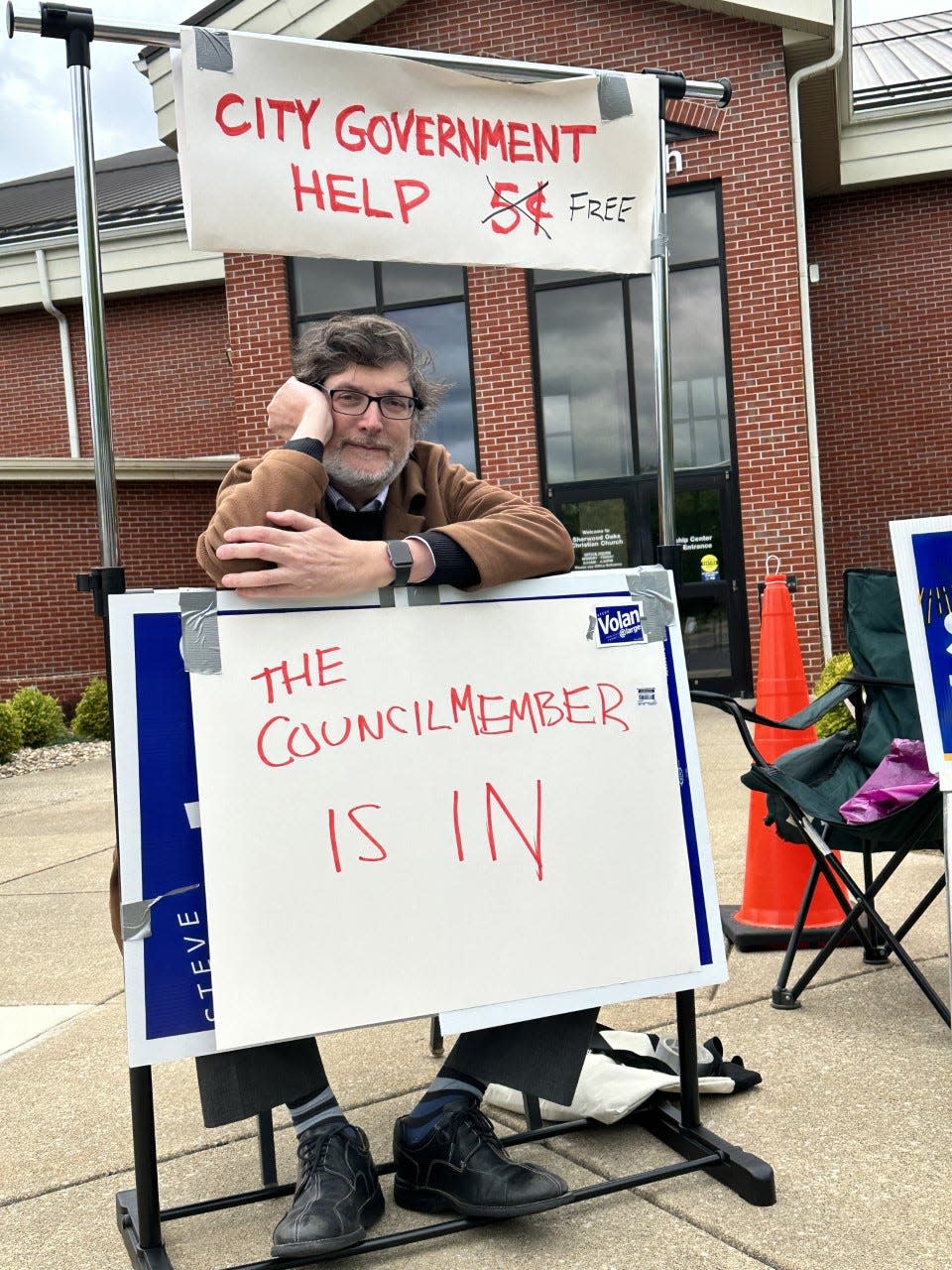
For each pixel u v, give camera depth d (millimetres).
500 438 10547
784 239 9781
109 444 1802
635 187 2146
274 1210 2025
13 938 4129
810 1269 1707
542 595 2051
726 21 9727
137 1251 1833
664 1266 1749
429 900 1876
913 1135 2119
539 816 1977
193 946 1769
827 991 2930
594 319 10484
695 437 10383
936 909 3523
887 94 12789
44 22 1738
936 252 13000
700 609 10383
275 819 1803
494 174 2025
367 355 2064
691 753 2119
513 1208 1811
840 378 13367
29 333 15430
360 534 2209
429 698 1934
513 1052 1946
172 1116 2494
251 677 1823
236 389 10727
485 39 10117
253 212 1853
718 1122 2223
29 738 11250
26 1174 2254
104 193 18031
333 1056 2775
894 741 2836
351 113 1916
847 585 3090
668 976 2020
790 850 3395
